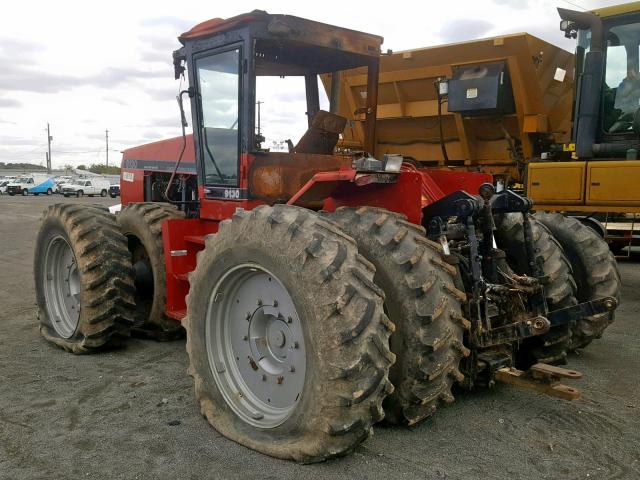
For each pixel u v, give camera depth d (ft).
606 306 11.34
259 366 11.41
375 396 9.50
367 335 9.38
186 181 19.76
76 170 317.01
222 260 11.50
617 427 11.93
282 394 10.98
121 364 15.81
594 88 25.25
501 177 29.78
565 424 12.04
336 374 9.35
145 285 18.03
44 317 18.24
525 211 12.63
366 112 16.97
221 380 11.85
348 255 9.89
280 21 13.55
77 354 16.69
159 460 10.37
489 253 12.37
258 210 11.10
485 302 11.78
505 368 12.39
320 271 9.65
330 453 9.73
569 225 17.48
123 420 12.09
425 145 31.83
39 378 14.65
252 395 11.58
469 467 10.18
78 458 10.48
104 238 16.39
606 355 16.90
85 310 16.25
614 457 10.65
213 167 15.66
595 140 25.81
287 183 14.88
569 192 25.29
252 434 10.90
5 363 15.88
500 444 11.09
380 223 11.34
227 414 11.57
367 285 9.70
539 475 9.97
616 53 25.13
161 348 17.34
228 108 14.80
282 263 10.16
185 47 15.89
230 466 10.13
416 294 10.75
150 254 17.56
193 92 15.89
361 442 10.00
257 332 11.52
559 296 13.73
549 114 28.96
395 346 10.91
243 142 14.39
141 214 18.07
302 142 16.28
